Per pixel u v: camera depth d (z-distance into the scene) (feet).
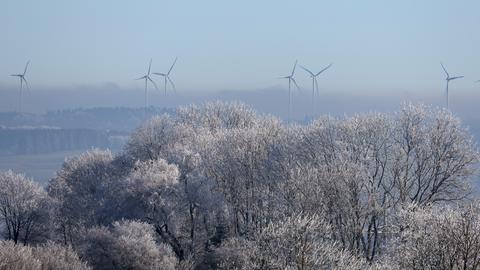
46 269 204.54
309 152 281.74
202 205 287.89
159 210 282.15
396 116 272.10
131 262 237.04
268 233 169.89
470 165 249.96
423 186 251.19
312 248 158.51
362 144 266.57
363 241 224.94
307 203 225.97
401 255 147.02
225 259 232.53
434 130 255.91
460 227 135.54
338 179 226.79
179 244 275.59
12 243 210.18
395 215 197.36
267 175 288.92
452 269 130.21
